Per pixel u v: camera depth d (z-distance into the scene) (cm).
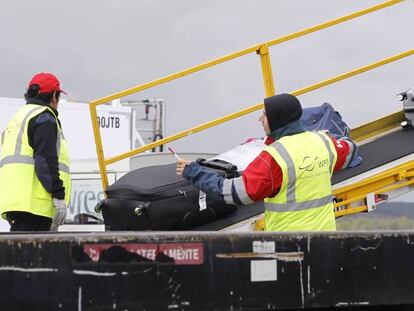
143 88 805
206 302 426
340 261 456
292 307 443
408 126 936
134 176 741
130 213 713
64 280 400
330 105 852
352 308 466
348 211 797
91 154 1809
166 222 708
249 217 745
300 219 602
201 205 717
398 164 826
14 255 393
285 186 597
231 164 723
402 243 471
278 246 443
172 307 419
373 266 463
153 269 417
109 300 407
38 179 685
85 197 1370
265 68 853
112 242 411
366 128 941
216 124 837
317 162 607
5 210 685
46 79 712
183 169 639
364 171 809
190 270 424
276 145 599
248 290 434
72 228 1277
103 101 790
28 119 689
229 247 432
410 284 470
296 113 615
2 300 389
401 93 934
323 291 451
